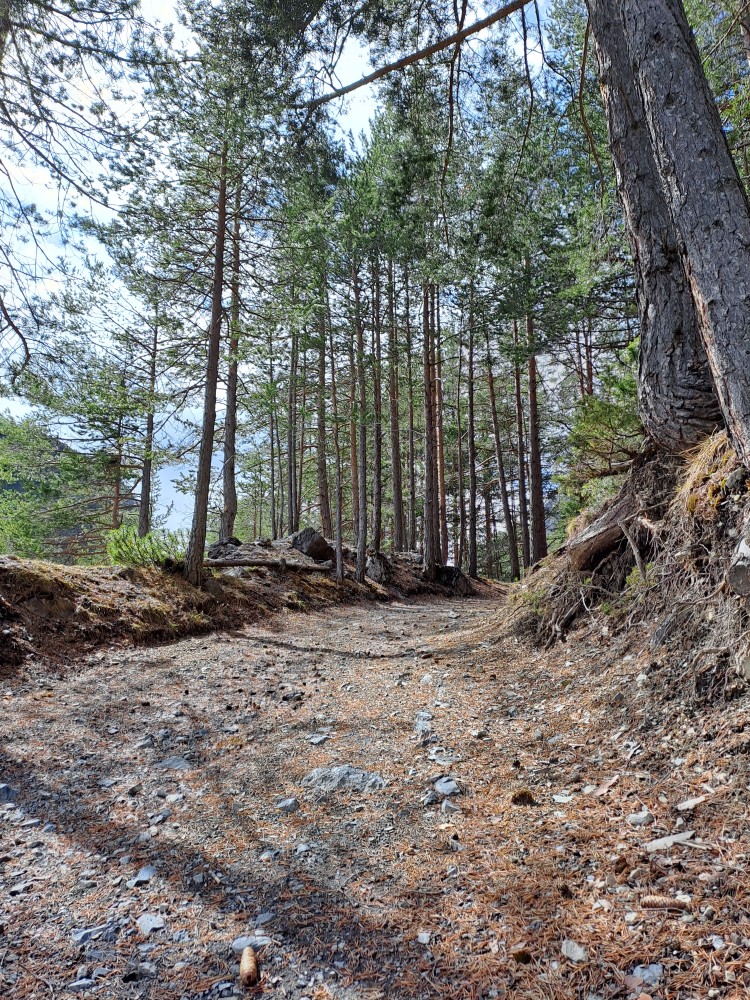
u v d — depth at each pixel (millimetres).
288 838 3162
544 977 1985
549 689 4887
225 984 2121
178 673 6883
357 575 16766
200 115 10320
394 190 9711
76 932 2441
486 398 30719
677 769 3002
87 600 8266
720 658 3402
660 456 5465
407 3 6676
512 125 9398
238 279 12883
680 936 2010
